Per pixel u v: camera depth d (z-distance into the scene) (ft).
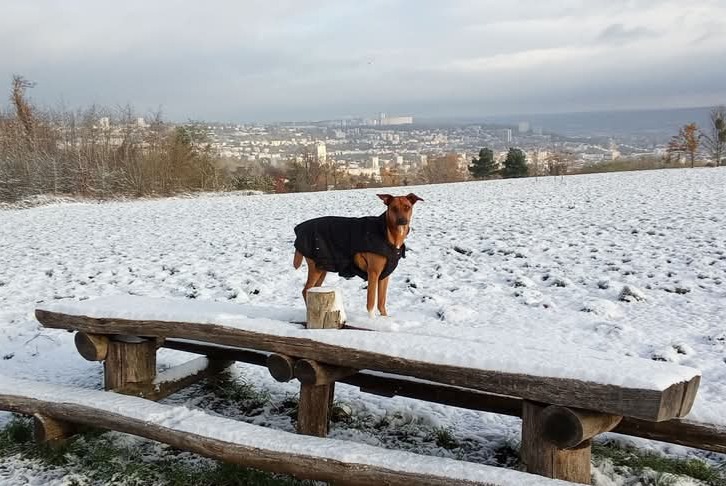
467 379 11.98
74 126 119.44
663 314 26.48
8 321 28.89
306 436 13.44
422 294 31.40
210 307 16.87
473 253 40.91
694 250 37.83
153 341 17.76
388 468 11.96
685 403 10.83
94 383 21.42
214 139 142.72
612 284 31.07
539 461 11.86
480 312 27.94
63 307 17.54
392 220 16.39
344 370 14.61
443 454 15.87
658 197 67.15
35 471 15.30
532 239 44.96
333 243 16.97
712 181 83.71
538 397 11.26
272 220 65.05
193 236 55.06
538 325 25.62
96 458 15.53
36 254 47.83
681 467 14.64
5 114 119.96
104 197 110.11
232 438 13.57
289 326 14.47
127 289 34.81
